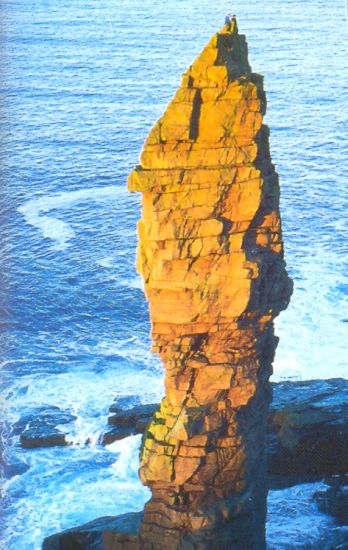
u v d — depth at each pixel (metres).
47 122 142.62
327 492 47.47
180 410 33.91
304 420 48.81
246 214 32.25
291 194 106.38
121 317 76.88
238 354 33.66
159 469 34.12
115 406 60.41
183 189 31.77
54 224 99.38
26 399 62.12
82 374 66.06
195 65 31.61
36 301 79.44
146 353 69.56
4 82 169.88
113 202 106.44
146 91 162.88
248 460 35.22
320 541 44.81
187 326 32.97
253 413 35.44
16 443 56.41
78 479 52.97
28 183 113.75
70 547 41.41
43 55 194.50
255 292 32.78
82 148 129.12
